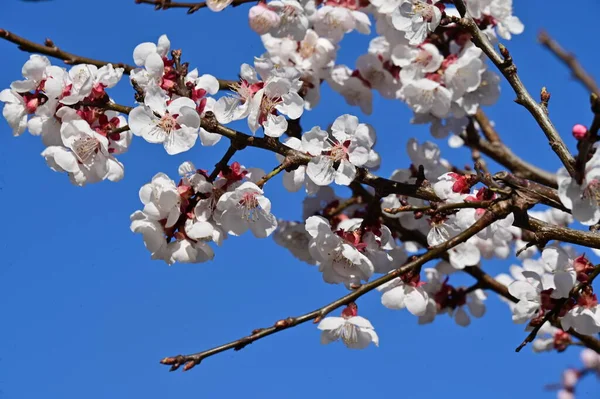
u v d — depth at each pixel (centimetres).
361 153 73
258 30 77
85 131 73
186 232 73
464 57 79
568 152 71
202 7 79
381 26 80
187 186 73
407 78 80
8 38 76
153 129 73
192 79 75
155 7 79
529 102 73
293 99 73
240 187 72
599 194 67
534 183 72
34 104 74
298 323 70
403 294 76
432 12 75
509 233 86
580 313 72
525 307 73
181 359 69
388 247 75
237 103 73
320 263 78
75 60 77
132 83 74
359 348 74
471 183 74
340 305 71
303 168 76
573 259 73
